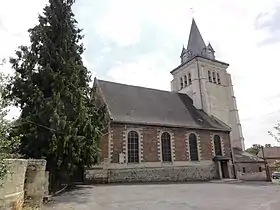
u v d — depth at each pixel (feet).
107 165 75.36
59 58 53.62
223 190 56.85
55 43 55.62
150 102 100.48
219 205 38.01
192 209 34.96
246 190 57.11
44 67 51.55
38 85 51.62
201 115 107.96
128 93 98.73
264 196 47.73
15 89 48.83
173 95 114.93
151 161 83.10
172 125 90.38
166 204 38.42
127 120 82.38
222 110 118.11
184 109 106.93
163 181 81.92
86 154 55.47
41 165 34.35
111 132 78.79
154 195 47.91
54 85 49.96
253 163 103.35
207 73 120.47
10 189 25.34
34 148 45.42
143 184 71.05
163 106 102.06
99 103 88.79
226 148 102.53
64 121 46.03
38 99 47.19
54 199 41.16
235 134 117.60
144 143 83.71
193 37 133.49
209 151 97.30
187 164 90.02
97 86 92.58
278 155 156.76
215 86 120.16
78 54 61.72
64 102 51.31
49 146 44.80
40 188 33.60
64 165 48.03
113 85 98.17
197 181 84.89
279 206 37.32
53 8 58.23
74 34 61.98
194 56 119.75
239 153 110.83
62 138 46.21
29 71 51.26
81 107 54.08
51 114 45.60
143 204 38.24
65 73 53.31
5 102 21.49
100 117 66.18
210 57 127.13
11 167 24.89
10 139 23.21
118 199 42.78
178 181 83.97
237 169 100.53
